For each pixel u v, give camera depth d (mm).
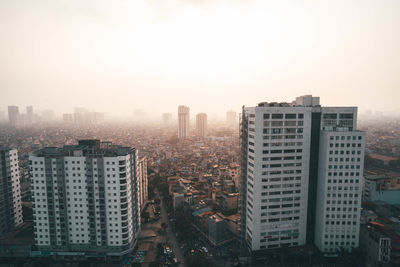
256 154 147125
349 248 154125
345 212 152000
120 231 161125
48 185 158625
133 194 177250
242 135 166000
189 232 191500
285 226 155375
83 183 158375
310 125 151375
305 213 157125
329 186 150375
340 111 155000
